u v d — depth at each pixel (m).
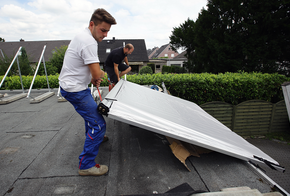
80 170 1.56
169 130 1.48
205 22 10.72
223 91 5.71
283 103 5.75
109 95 1.70
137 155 1.93
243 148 1.80
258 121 5.80
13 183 1.47
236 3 8.89
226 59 9.26
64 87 1.39
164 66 29.08
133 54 27.03
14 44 27.86
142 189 1.44
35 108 3.76
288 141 5.50
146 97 2.55
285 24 7.58
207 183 1.51
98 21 1.37
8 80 5.77
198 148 1.96
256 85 5.82
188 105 3.10
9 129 2.64
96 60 1.37
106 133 2.49
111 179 1.55
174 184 1.50
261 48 8.16
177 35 15.58
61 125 2.79
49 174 1.60
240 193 1.10
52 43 27.98
